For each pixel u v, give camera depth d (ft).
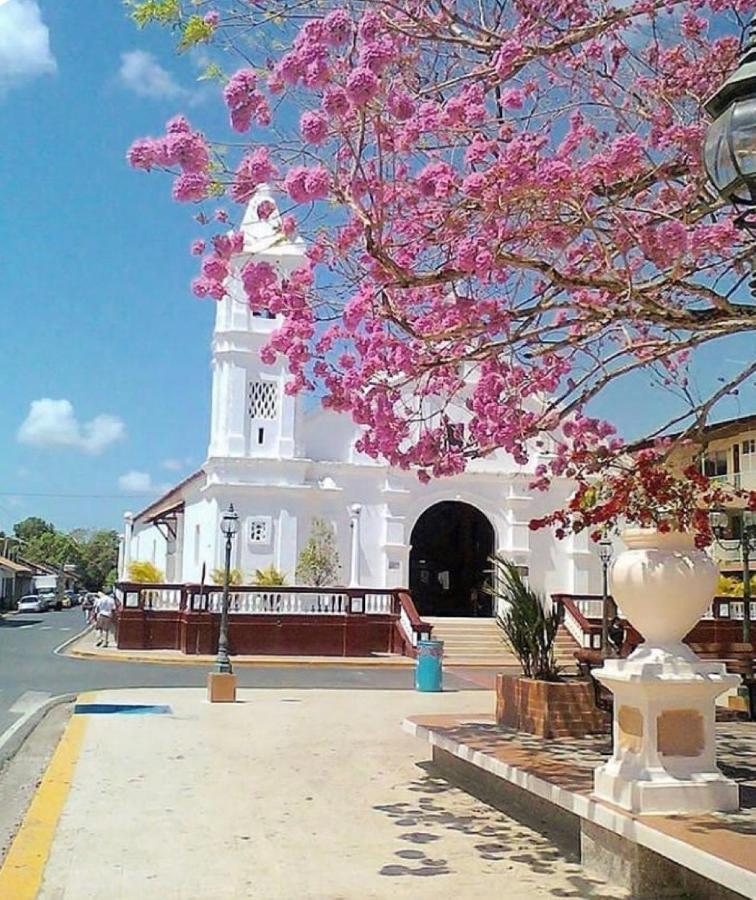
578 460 26.73
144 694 56.80
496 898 18.61
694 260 25.02
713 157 17.56
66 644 108.88
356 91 19.83
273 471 106.42
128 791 28.09
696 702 19.02
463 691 64.64
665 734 18.95
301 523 107.14
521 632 30.76
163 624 96.68
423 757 34.30
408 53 23.58
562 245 22.84
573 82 27.09
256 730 41.47
